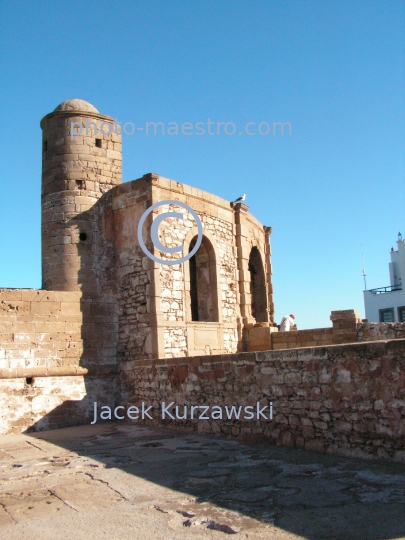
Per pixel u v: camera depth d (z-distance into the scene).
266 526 6.67
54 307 18.45
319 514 6.99
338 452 10.29
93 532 6.79
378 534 6.21
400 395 9.30
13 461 11.80
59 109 20.62
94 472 10.14
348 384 10.20
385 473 8.70
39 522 7.29
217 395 13.59
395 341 9.41
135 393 17.56
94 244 19.72
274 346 22.89
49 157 20.45
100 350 19.11
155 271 18.72
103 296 19.52
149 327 18.58
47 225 19.97
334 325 21.39
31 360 17.77
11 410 17.12
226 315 22.42
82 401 18.44
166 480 9.22
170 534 6.60
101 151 20.61
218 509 7.44
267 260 28.30
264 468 9.65
